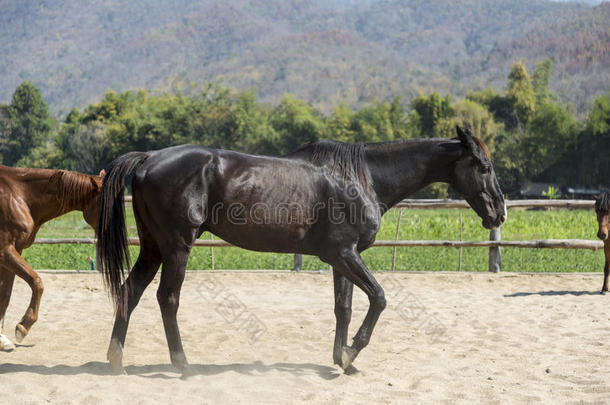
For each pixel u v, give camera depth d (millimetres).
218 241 9562
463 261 11047
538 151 56469
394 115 70250
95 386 3959
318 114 89438
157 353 5184
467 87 153375
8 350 5117
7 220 5039
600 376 4422
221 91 76000
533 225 16125
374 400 3898
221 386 4059
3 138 93438
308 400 3852
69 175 5156
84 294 8070
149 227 4320
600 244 9281
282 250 4426
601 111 54594
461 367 4711
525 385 4230
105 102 84375
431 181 4750
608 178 54031
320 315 6797
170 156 4273
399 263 10781
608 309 7074
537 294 8133
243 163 4316
